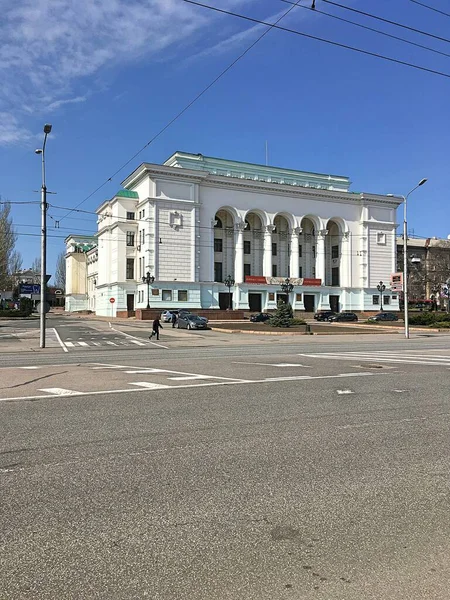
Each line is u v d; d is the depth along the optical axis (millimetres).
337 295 81062
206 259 70938
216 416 7629
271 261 77125
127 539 3605
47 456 5582
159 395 9500
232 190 73562
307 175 83438
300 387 10469
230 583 3057
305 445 6043
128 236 71312
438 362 15773
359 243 82625
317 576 3141
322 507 4188
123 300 70812
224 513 4059
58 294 121875
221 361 16906
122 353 21562
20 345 26969
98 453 5695
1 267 68750
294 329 42594
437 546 3533
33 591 2979
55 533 3699
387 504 4262
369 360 16688
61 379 11930
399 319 63094
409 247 97500
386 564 3285
